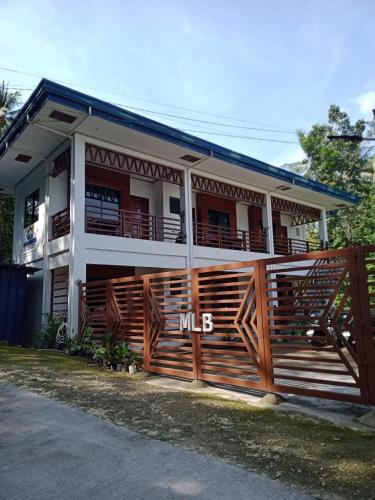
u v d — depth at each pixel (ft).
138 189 48.70
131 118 35.27
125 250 38.01
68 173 43.42
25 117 34.91
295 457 11.62
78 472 10.69
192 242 44.60
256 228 62.95
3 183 50.93
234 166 46.19
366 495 9.32
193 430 14.07
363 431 14.23
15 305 40.65
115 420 15.01
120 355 26.45
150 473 10.60
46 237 41.11
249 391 20.98
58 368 25.22
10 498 9.38
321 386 23.02
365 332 15.57
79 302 33.63
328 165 92.79
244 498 9.25
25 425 14.29
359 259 15.98
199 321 22.47
